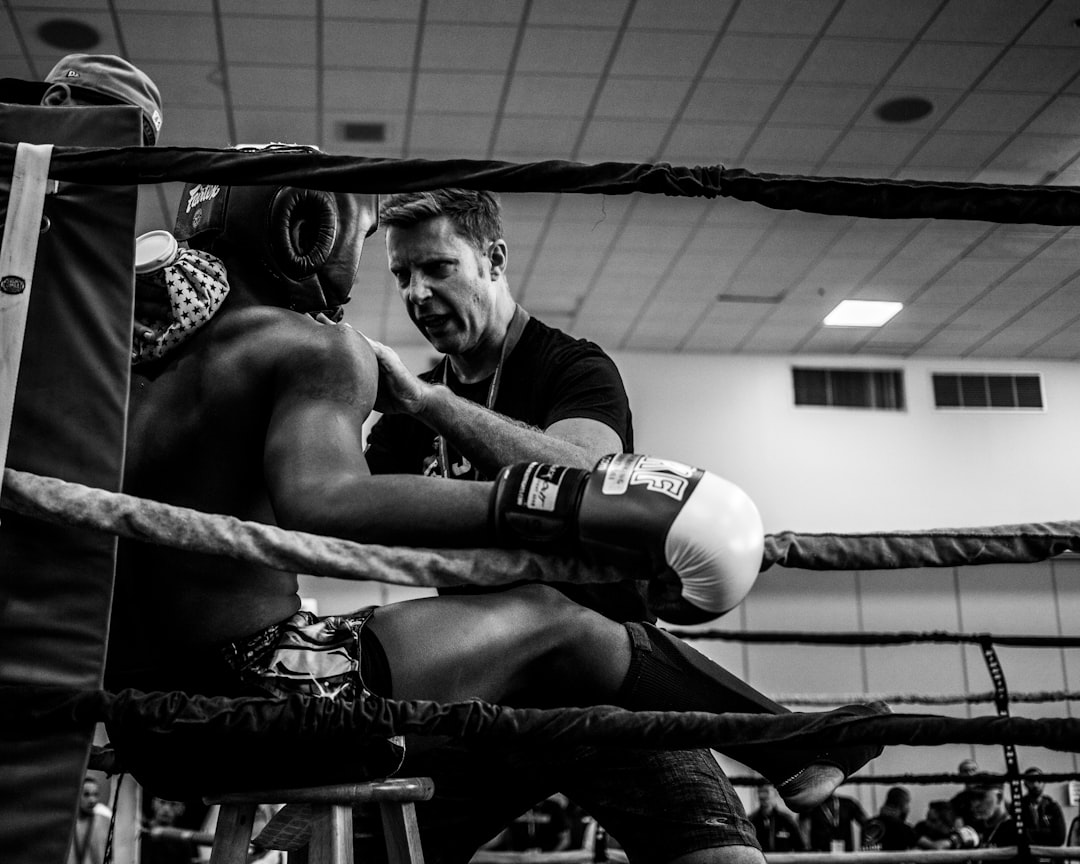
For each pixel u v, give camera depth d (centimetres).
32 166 108
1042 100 726
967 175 816
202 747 119
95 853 520
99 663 104
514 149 774
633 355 1113
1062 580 1069
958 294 995
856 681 1041
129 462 120
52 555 105
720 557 95
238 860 134
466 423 137
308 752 122
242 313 123
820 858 263
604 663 150
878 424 1116
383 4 616
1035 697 306
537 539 99
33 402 106
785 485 1091
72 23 629
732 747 106
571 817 743
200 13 622
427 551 101
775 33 650
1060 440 1127
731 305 1020
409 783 136
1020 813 273
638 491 97
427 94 706
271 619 121
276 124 738
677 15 632
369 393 118
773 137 764
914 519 1095
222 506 120
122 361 108
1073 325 1060
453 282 184
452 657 131
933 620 1051
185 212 139
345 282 138
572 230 870
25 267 106
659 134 758
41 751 101
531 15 629
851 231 872
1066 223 110
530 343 196
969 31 653
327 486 104
